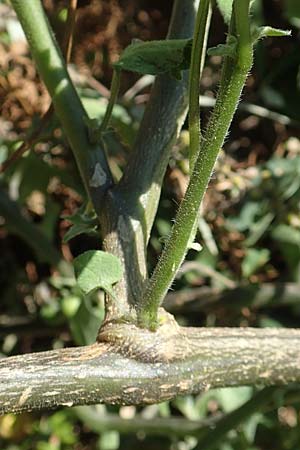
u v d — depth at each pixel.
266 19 0.58
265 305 0.53
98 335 0.28
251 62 0.23
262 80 0.55
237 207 0.54
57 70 0.32
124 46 0.60
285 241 0.55
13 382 0.26
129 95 0.52
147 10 0.60
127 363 0.27
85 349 0.27
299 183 0.53
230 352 0.29
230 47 0.23
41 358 0.27
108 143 0.51
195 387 0.28
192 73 0.27
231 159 0.55
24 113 0.55
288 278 0.59
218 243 0.55
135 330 0.27
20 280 0.61
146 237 0.30
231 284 0.54
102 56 0.59
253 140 0.60
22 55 0.55
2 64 0.54
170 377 0.27
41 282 0.61
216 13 0.58
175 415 0.60
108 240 0.30
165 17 0.61
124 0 0.59
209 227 0.54
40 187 0.56
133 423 0.54
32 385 0.26
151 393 0.27
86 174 0.32
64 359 0.27
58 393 0.26
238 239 0.54
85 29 0.59
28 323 0.59
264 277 0.57
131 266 0.29
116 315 0.28
